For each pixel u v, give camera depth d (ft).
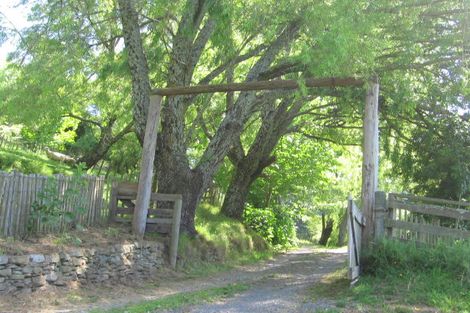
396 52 46.16
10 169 55.47
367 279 31.53
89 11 47.91
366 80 36.40
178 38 47.96
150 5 47.29
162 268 43.47
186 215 50.11
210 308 27.53
